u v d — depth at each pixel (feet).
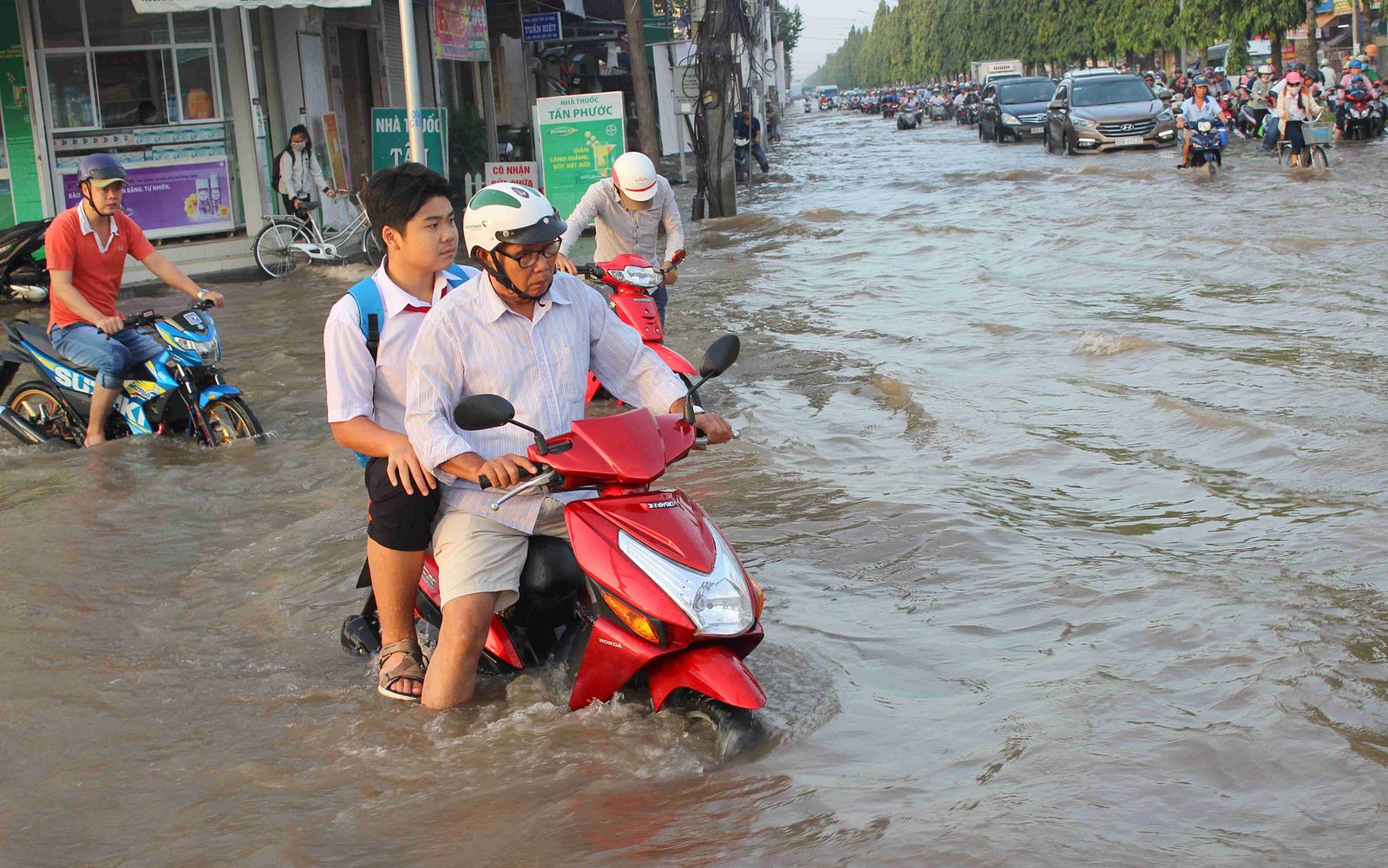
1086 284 39.83
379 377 13.60
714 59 69.77
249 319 42.73
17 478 24.18
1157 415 24.02
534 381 12.90
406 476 12.75
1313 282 37.22
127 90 56.39
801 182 93.15
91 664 15.44
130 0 55.93
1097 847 9.83
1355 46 144.15
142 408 26.48
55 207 55.62
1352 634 13.83
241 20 57.00
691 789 11.35
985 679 13.47
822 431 24.56
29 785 12.48
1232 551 16.92
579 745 12.25
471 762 12.12
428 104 84.48
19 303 52.90
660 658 11.96
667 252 28.73
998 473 21.26
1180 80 134.21
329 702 13.93
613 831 10.72
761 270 48.21
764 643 14.74
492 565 12.95
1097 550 17.31
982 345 31.32
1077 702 12.57
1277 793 10.60
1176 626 14.38
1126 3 184.44
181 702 14.25
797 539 18.51
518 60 110.73
